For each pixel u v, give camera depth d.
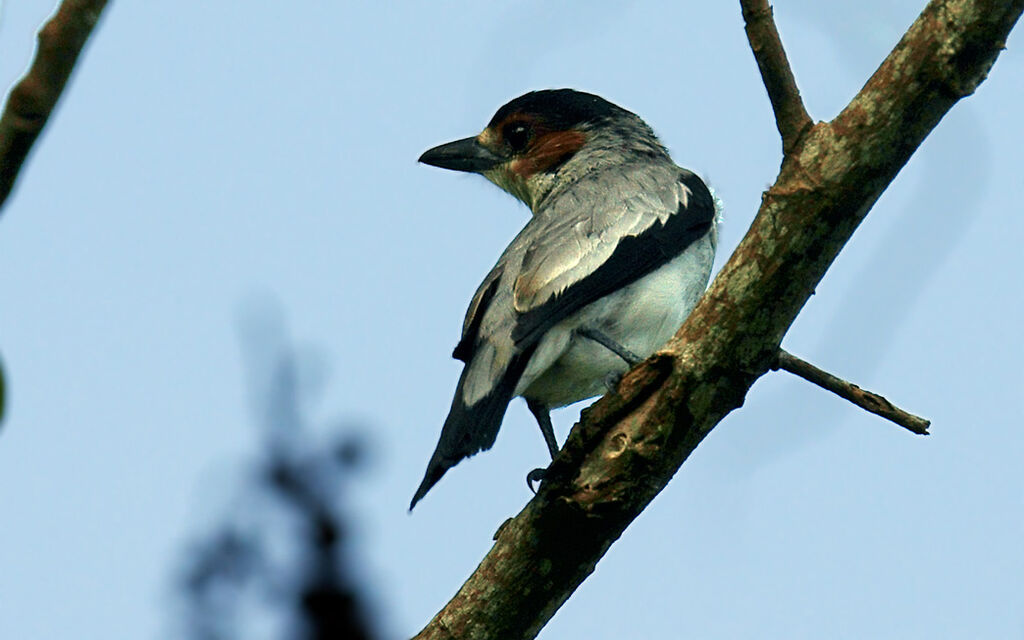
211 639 6.99
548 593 9.30
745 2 8.47
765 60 8.50
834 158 8.45
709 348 8.80
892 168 8.45
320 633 6.89
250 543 7.06
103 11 5.56
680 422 8.92
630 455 8.94
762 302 8.68
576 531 9.12
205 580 7.02
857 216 8.53
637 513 9.17
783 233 8.56
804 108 8.60
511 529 9.30
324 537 6.99
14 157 5.53
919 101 8.29
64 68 5.53
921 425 9.23
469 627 9.33
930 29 8.22
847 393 9.13
